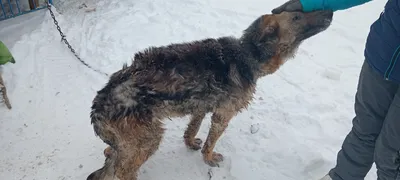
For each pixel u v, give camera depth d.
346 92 1.58
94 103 1.02
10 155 1.29
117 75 1.04
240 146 1.33
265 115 1.46
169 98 1.03
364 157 0.97
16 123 1.41
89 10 2.13
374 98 0.87
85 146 1.33
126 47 1.80
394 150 0.85
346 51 1.84
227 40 1.14
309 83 1.62
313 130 1.39
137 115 0.99
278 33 1.12
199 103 1.09
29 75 1.62
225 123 1.18
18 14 2.10
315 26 1.12
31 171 1.24
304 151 1.28
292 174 1.22
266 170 1.24
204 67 1.06
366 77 0.88
